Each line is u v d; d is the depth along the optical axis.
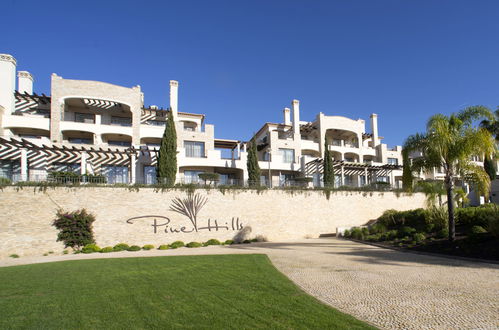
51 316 6.44
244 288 8.62
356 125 42.38
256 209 26.16
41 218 20.06
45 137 28.98
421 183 20.08
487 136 15.48
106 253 19.77
